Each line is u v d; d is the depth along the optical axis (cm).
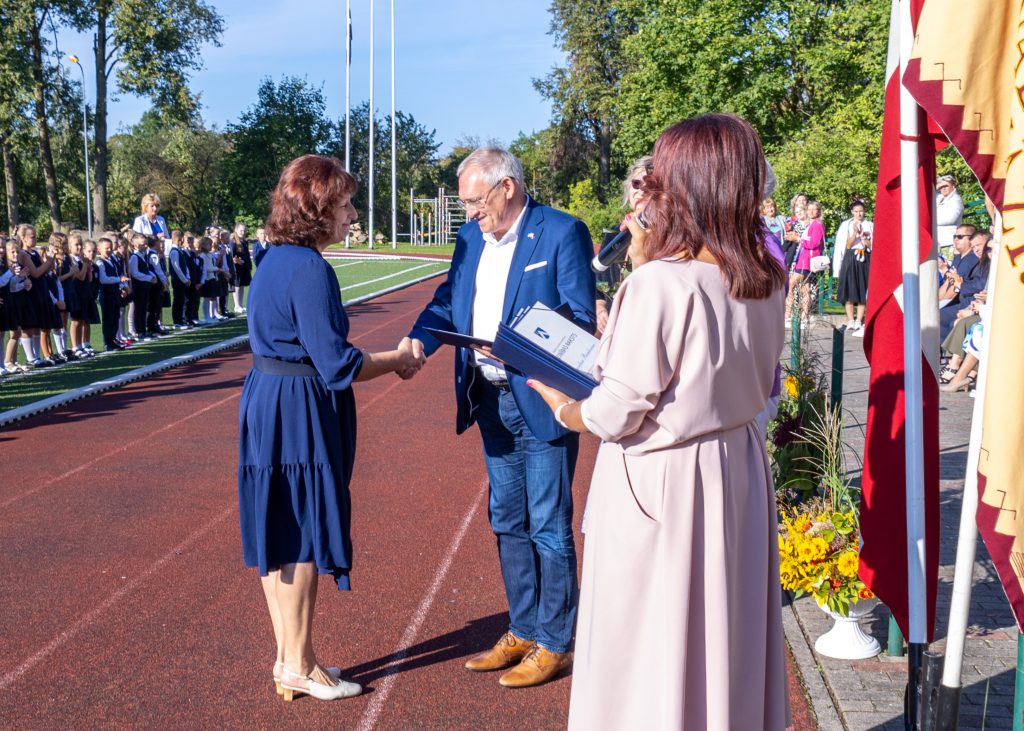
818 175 1947
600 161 5944
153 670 399
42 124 4725
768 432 545
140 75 4709
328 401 356
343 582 364
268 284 349
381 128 7988
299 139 7169
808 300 761
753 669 245
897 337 318
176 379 1187
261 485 351
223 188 7288
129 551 546
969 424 820
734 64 3225
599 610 246
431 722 354
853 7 2877
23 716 362
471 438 834
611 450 249
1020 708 272
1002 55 250
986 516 244
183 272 1786
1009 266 240
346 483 365
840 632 399
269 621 448
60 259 1352
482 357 381
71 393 1043
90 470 731
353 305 2192
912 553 292
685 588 235
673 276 230
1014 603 242
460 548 544
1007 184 243
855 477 615
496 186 369
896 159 310
